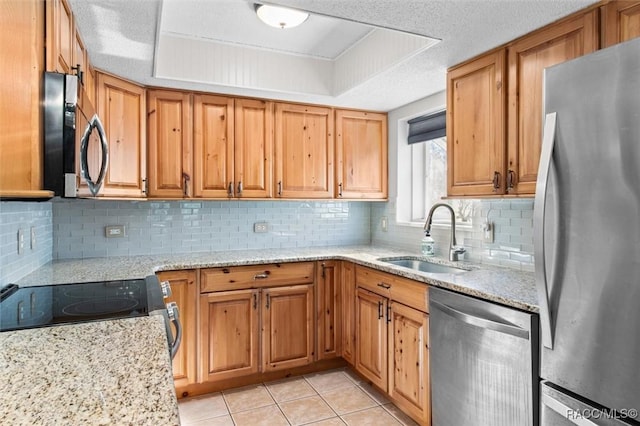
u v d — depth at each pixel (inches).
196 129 112.9
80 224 111.4
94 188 61.2
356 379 113.7
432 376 80.7
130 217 117.2
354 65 108.2
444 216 122.3
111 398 30.7
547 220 53.9
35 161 47.3
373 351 103.0
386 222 140.6
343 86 113.8
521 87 76.2
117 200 109.3
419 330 85.1
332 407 97.4
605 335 47.4
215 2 85.5
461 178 90.1
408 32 75.0
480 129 84.9
